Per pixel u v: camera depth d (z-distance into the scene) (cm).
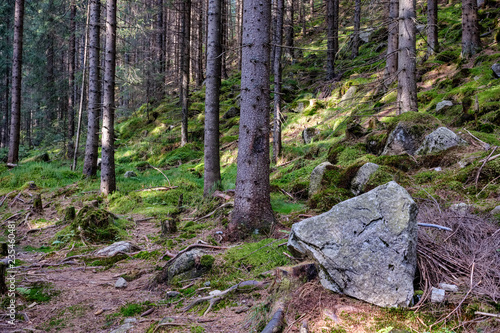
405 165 750
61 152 2258
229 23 3219
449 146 737
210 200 891
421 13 2361
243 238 573
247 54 599
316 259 328
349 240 320
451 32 1841
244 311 334
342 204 347
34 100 2414
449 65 1382
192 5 2292
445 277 319
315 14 3091
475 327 250
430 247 360
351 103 1536
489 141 703
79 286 469
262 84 598
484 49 1330
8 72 2412
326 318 282
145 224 863
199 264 455
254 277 414
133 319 353
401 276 297
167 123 2492
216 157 968
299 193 951
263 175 600
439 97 1120
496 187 525
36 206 964
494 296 275
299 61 2533
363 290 301
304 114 1753
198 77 2903
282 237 533
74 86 2225
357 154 959
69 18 2175
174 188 1188
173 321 332
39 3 2164
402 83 973
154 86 2639
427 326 261
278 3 1336
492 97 895
